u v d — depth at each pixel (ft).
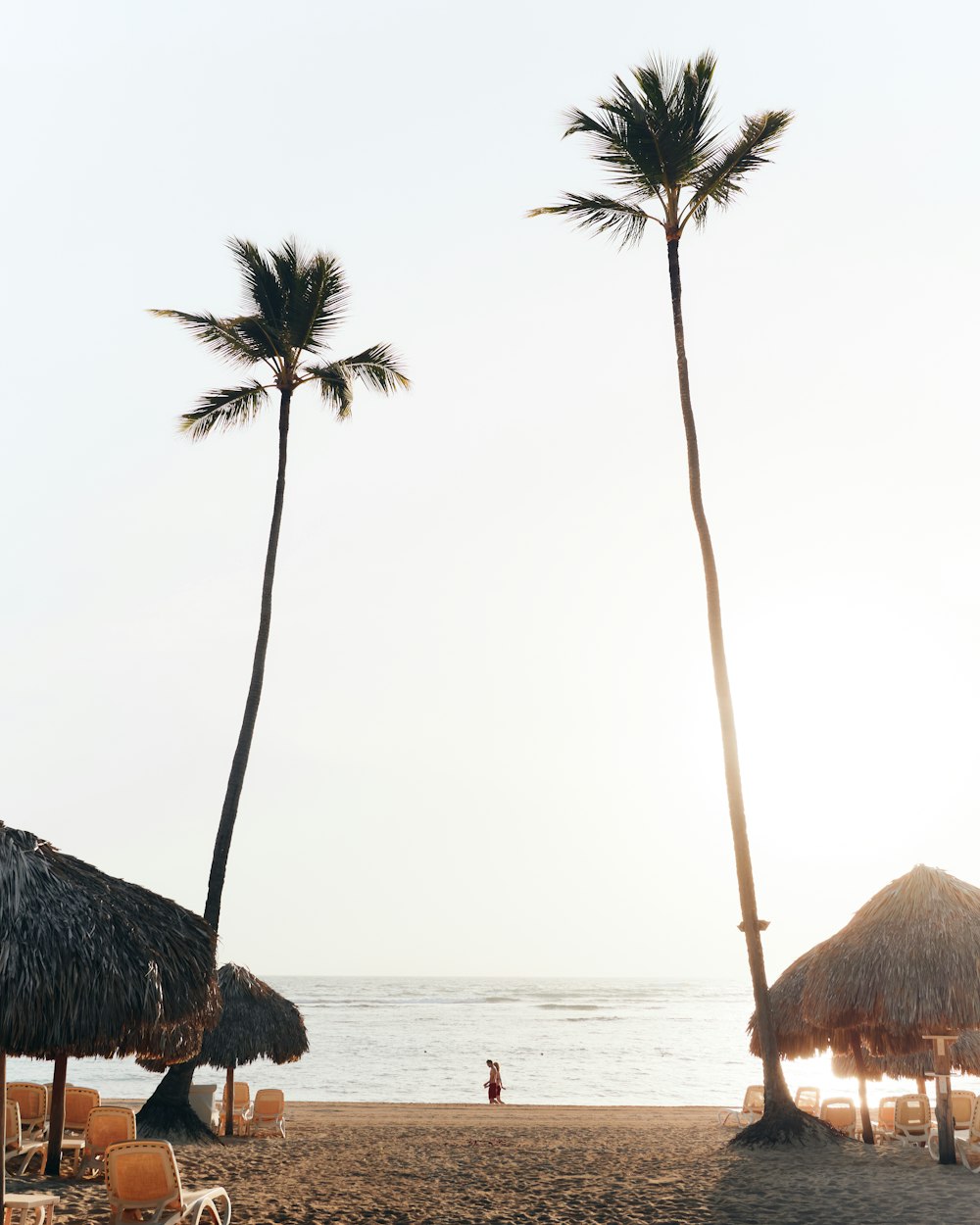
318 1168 49.57
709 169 69.31
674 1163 51.47
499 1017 367.86
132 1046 31.45
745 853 61.21
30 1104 49.19
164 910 34.22
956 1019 48.98
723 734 62.75
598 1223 36.78
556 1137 65.87
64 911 29.09
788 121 67.92
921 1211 38.45
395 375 77.51
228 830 64.75
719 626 64.23
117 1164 32.04
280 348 74.69
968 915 51.70
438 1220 36.99
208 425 75.41
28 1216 30.83
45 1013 27.25
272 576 70.38
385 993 579.48
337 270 75.56
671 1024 336.49
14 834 30.48
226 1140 63.31
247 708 67.05
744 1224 36.58
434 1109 98.63
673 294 68.80
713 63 68.28
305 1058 218.18
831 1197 41.73
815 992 54.24
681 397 67.56
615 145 68.74
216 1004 38.96
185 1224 32.91
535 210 71.46
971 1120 51.70
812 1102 73.56
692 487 66.39
